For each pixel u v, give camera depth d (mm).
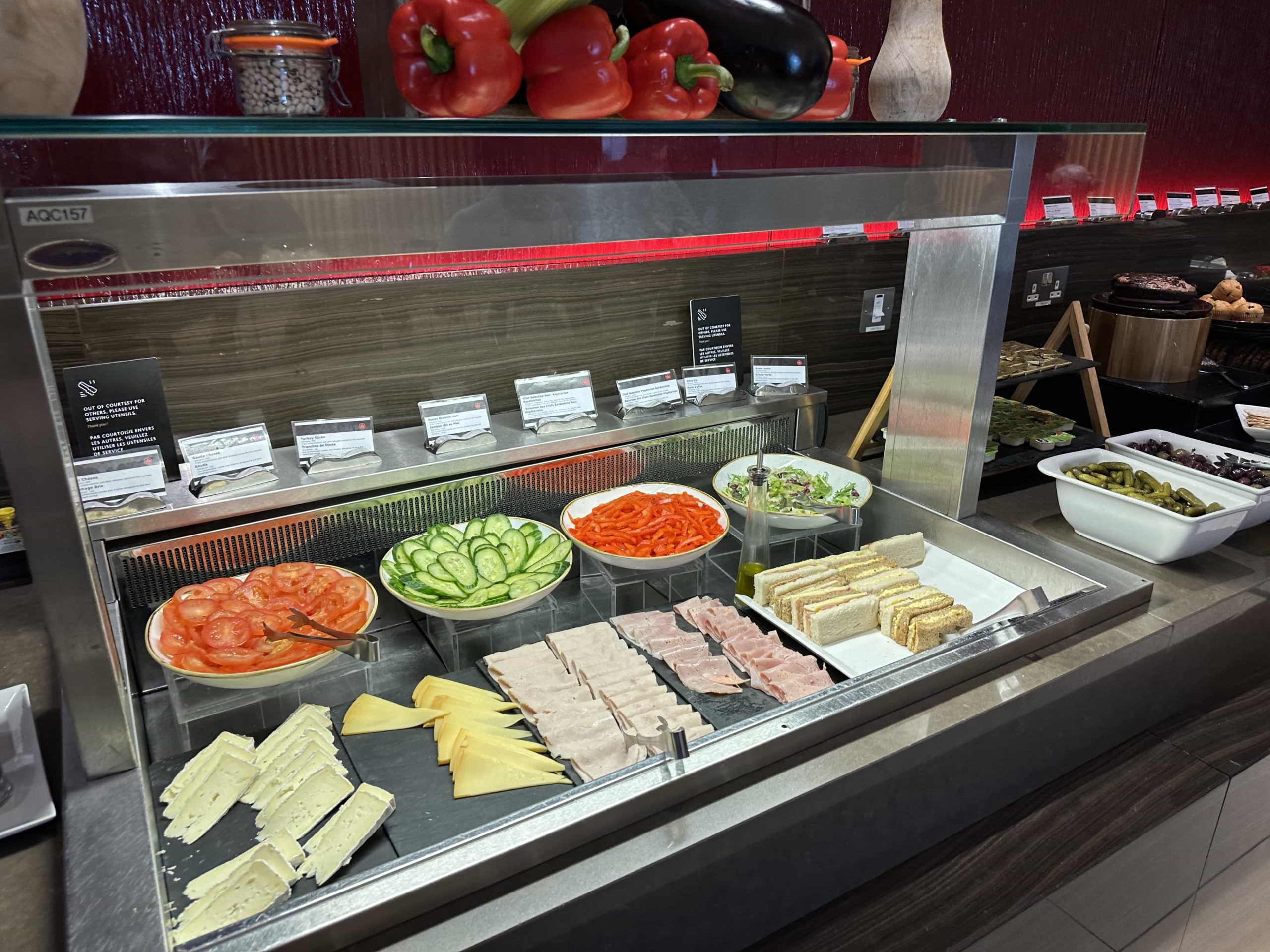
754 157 932
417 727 1036
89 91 1107
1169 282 2248
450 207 773
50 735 1006
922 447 1588
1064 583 1366
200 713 1020
